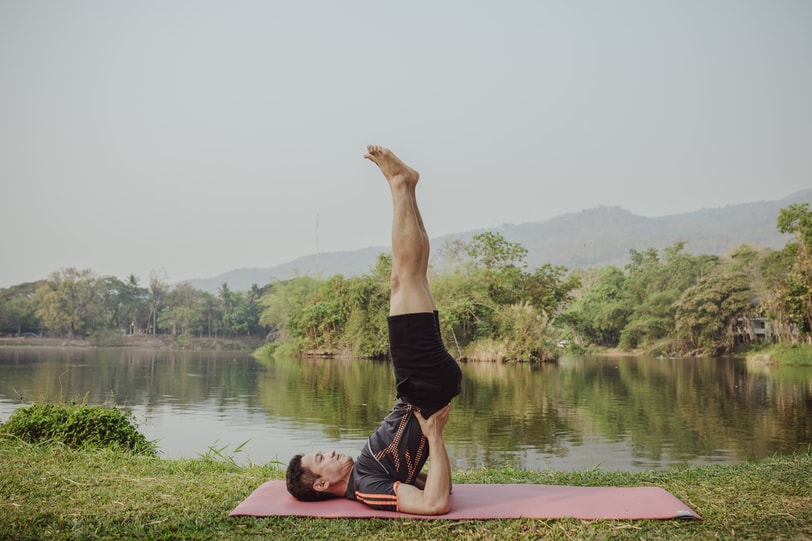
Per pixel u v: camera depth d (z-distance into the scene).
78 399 14.11
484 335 28.50
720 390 16.86
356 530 2.67
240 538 2.60
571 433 9.76
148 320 74.00
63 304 62.69
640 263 54.53
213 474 4.07
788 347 32.41
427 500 2.83
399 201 3.09
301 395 15.45
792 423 10.87
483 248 31.88
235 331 72.69
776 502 3.07
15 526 2.73
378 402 13.91
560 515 2.79
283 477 3.99
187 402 13.91
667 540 2.52
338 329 35.16
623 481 3.74
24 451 4.61
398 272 3.01
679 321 39.16
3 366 26.02
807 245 33.03
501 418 11.43
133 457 4.68
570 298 33.56
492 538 2.57
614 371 24.22
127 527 2.74
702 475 3.88
